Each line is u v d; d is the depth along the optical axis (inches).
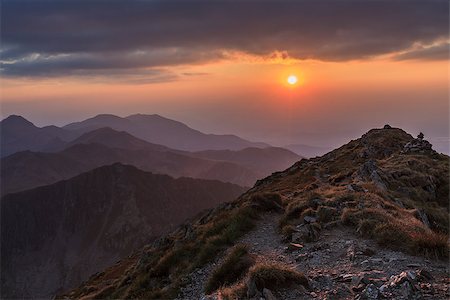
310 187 1606.8
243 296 529.0
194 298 707.4
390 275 543.8
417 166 1797.5
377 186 1337.4
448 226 1172.5
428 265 575.8
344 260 639.1
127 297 936.3
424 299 451.2
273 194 1135.6
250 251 787.4
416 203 1296.8
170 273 937.5
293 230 852.6
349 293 499.2
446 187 1627.7
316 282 548.7
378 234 714.8
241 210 1032.8
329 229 834.8
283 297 510.3
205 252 861.8
